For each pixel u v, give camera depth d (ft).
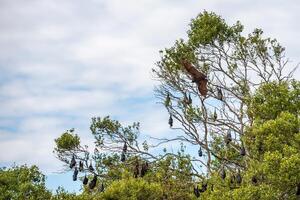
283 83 104.32
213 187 106.42
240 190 86.58
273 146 90.07
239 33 118.42
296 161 82.84
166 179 118.21
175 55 117.91
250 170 92.99
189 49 117.91
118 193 104.42
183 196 114.01
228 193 91.15
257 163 96.22
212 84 113.19
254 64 117.50
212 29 116.37
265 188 85.92
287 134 90.84
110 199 104.42
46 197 117.50
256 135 93.25
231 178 103.40
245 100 114.01
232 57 118.52
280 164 83.25
